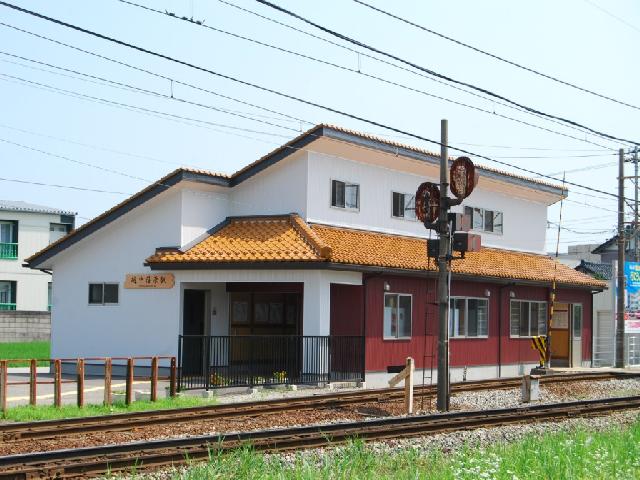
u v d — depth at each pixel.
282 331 29.41
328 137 28.02
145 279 28.25
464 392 25.36
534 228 39.28
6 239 50.22
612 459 12.67
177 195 28.00
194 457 12.62
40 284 51.19
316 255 25.81
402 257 29.08
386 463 12.66
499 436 16.23
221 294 29.03
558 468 11.79
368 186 30.44
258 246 27.05
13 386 25.38
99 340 29.20
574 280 37.59
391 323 28.53
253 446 13.01
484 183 35.62
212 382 24.30
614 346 42.94
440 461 12.87
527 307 35.75
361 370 26.94
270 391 24.61
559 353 38.72
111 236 29.28
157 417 17.17
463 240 20.98
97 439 14.84
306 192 28.19
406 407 20.64
